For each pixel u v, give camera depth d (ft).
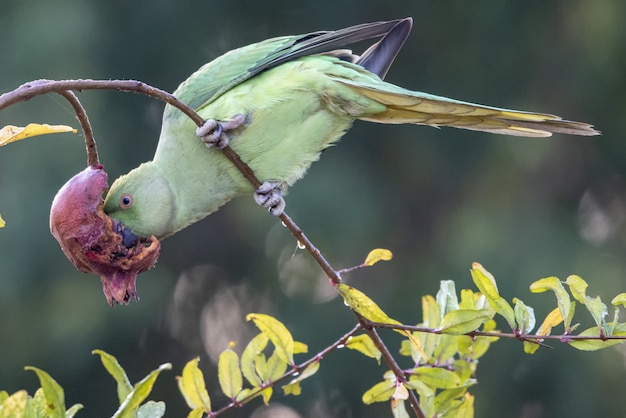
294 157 22.77
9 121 42.70
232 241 49.37
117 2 46.01
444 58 49.67
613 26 47.88
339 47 24.03
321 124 22.85
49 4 44.32
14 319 43.19
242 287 49.01
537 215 47.57
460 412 19.97
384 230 47.55
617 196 48.70
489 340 20.92
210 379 49.03
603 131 48.80
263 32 48.96
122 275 20.21
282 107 22.31
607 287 44.73
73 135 43.50
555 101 49.08
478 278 18.67
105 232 19.70
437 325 20.51
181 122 21.80
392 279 47.75
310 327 46.78
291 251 47.88
